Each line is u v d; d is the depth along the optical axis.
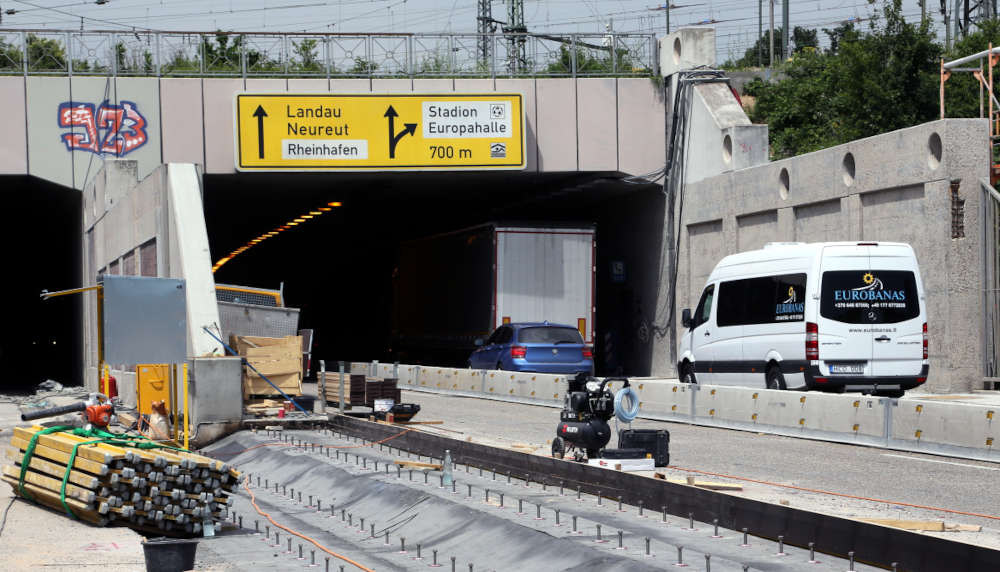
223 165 33.19
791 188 28.20
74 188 32.81
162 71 33.16
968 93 41.09
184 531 10.03
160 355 14.29
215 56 33.50
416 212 47.84
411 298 42.25
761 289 20.92
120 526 9.88
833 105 45.53
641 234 37.22
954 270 23.02
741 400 18.91
